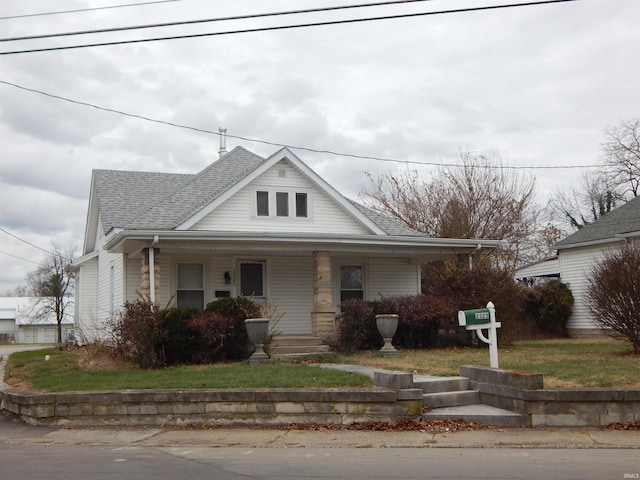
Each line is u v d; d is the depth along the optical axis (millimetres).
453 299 19672
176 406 10953
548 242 39969
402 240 19422
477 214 36375
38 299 65688
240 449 9055
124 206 22250
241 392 10836
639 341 15375
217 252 19266
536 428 10078
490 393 11148
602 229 27219
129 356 15742
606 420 10094
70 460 8305
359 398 10570
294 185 20766
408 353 17719
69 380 13234
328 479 7066
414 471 7422
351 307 18500
